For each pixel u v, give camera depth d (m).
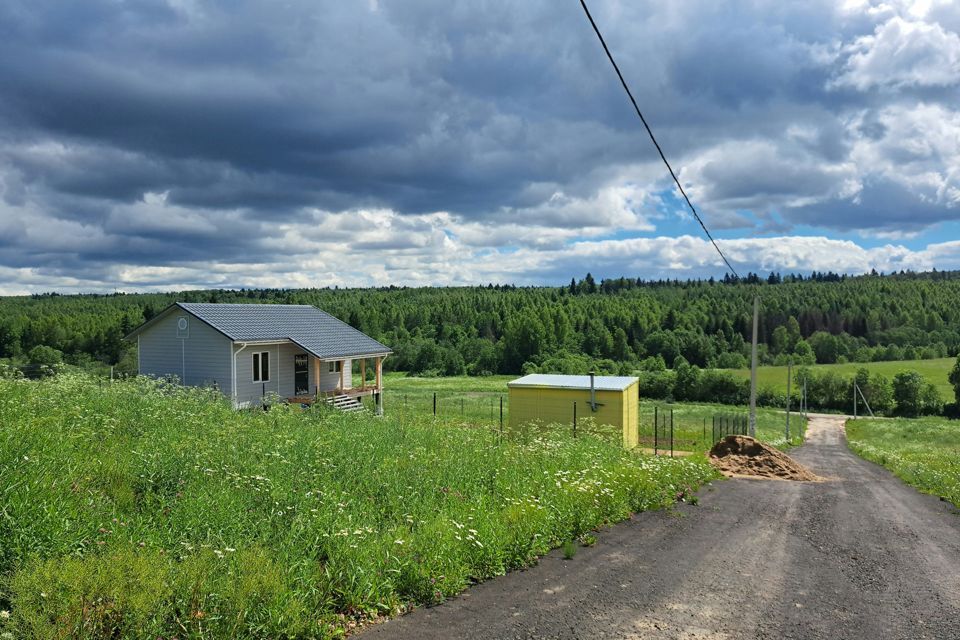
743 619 5.50
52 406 10.23
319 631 4.64
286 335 27.31
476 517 7.20
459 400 49.66
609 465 11.40
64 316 83.69
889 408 79.44
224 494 6.56
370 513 7.09
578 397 22.66
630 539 8.12
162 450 7.97
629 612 5.51
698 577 6.62
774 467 17.41
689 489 12.15
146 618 4.21
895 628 5.46
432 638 4.78
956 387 76.12
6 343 71.00
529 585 6.11
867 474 19.91
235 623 4.38
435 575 5.80
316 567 5.43
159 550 5.06
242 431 10.35
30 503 5.14
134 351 57.03
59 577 4.23
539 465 10.61
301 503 6.70
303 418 12.57
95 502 6.05
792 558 7.62
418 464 9.24
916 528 9.95
